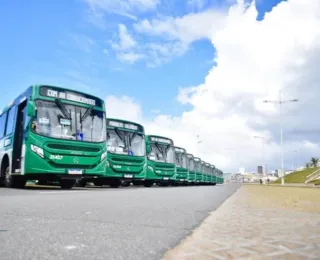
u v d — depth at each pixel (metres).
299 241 2.90
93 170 12.70
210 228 3.67
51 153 11.55
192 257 2.29
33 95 11.68
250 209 6.13
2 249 2.34
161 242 2.78
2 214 4.19
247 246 2.68
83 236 2.90
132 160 18.48
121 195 9.15
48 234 2.93
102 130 13.41
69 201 6.46
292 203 7.79
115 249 2.46
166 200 7.73
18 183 13.72
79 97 12.93
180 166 29.17
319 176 94.06
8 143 13.66
